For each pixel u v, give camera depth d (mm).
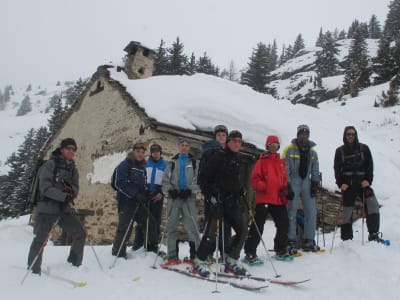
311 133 13461
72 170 4961
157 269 4895
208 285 4168
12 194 34156
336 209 9703
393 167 12688
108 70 13680
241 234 4746
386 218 9031
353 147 5922
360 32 58969
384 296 3992
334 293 4105
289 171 6074
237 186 4828
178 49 37625
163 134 9680
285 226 5434
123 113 11523
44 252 6062
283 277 4652
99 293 3812
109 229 10570
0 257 5918
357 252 5113
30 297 3654
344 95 36938
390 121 21766
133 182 5516
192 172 5484
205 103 10547
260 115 11852
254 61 44688
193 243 5375
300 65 67938
